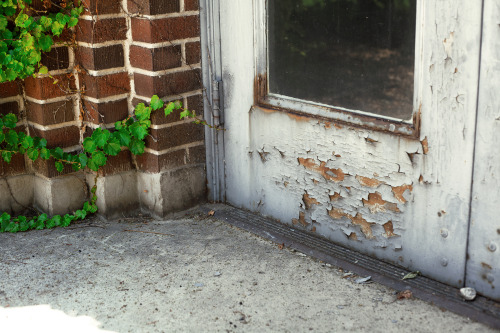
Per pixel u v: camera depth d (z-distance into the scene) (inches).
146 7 126.6
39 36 126.7
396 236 113.3
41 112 132.6
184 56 133.6
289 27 123.3
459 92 98.9
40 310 105.1
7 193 139.6
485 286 102.0
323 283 111.1
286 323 99.8
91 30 128.2
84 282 113.7
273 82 128.7
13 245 128.5
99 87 131.8
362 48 113.2
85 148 133.1
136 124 133.7
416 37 103.5
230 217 137.6
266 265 118.0
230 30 132.3
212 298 107.5
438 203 105.4
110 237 131.3
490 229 99.4
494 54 93.6
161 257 122.1
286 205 131.2
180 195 140.5
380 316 100.7
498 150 95.8
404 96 108.3
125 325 100.5
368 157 114.0
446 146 102.3
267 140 131.2
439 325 97.4
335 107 119.0
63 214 139.9
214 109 138.6
